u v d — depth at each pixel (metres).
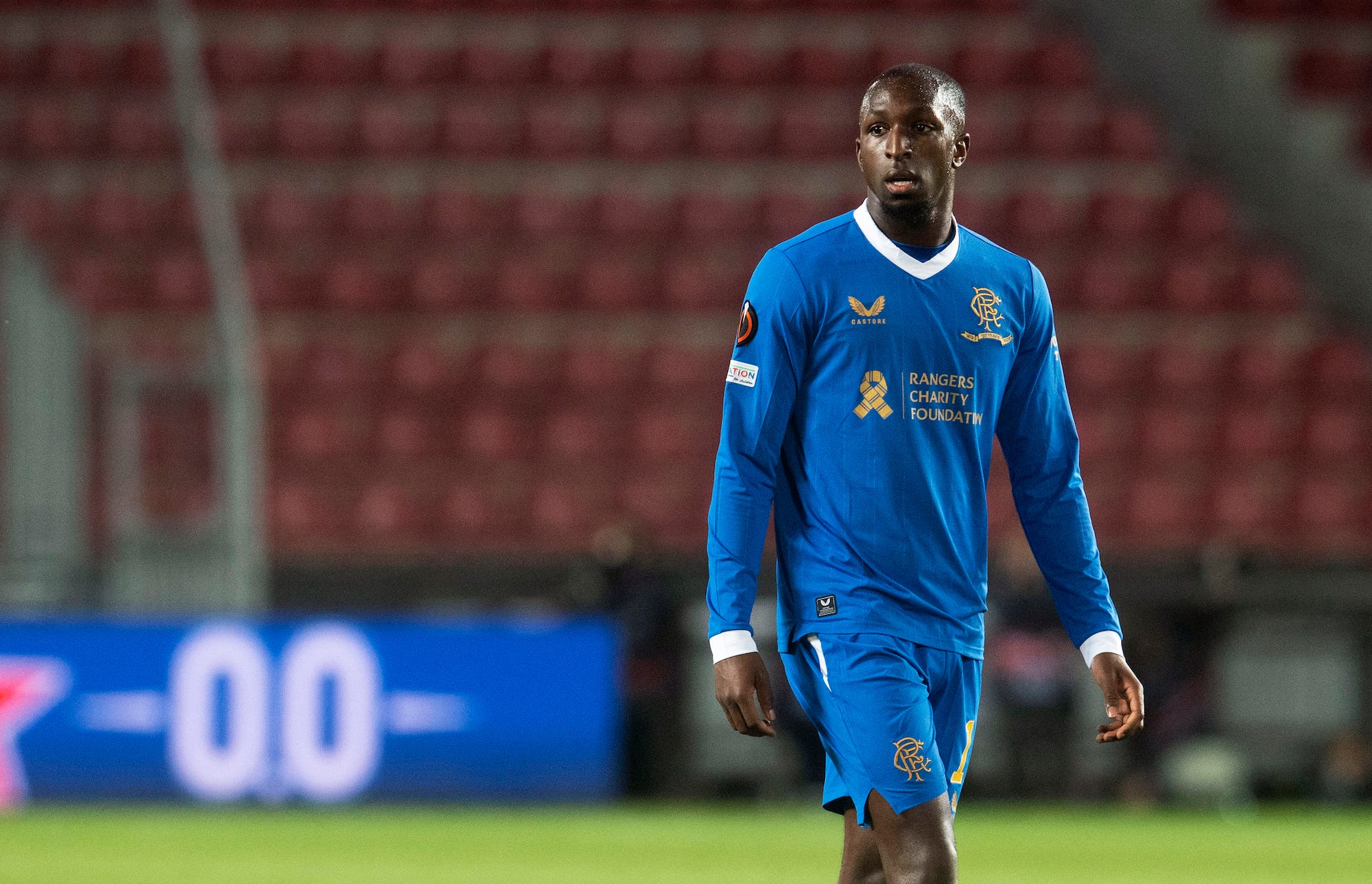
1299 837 28.84
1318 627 37.50
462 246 52.91
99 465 39.69
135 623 31.84
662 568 36.06
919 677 10.50
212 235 35.91
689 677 35.69
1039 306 11.12
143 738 31.70
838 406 10.63
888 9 59.91
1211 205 55.59
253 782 31.73
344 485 46.53
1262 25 60.69
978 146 56.44
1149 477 48.34
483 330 51.12
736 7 59.44
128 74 55.94
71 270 50.59
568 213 53.94
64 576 34.84
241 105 55.59
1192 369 50.75
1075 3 61.34
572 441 47.81
